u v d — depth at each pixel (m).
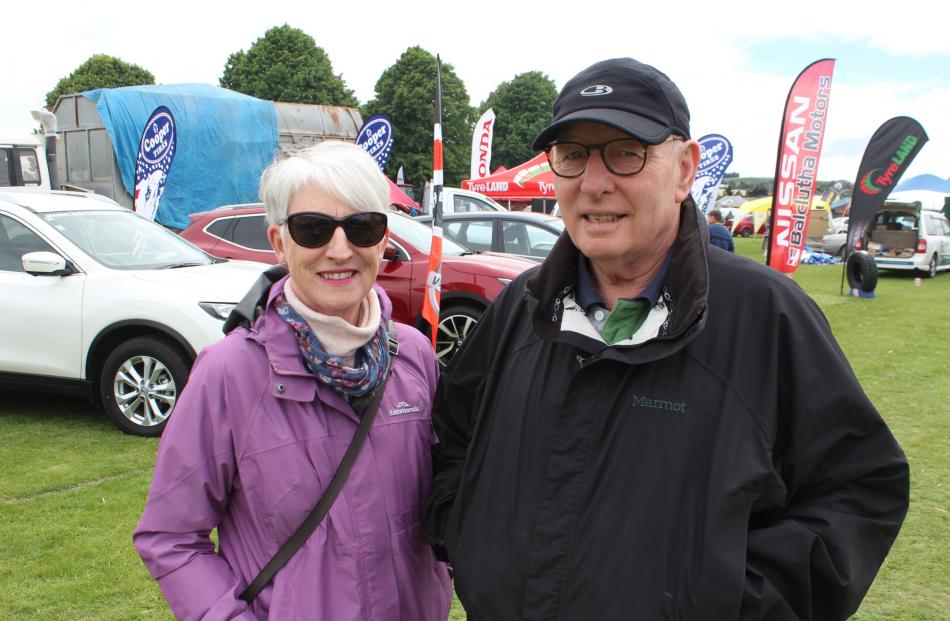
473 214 8.41
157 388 4.73
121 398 4.79
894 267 17.89
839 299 13.45
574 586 1.22
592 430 1.25
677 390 1.21
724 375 1.20
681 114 1.26
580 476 1.25
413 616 1.50
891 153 13.42
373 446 1.45
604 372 1.26
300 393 1.38
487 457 1.40
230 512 1.44
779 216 8.34
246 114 15.53
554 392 1.32
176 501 1.36
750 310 1.23
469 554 1.38
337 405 1.41
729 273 1.27
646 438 1.21
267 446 1.36
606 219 1.26
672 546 1.17
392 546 1.45
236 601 1.34
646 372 1.23
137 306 4.67
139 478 3.99
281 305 1.42
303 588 1.34
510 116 51.25
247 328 1.44
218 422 1.37
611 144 1.22
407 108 41.84
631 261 1.32
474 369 1.57
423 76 41.97
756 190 49.19
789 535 1.15
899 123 13.24
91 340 4.79
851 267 13.95
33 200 5.25
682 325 1.18
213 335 4.61
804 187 8.24
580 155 1.27
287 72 42.34
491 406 1.46
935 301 13.04
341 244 1.36
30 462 4.23
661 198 1.25
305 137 16.55
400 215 7.21
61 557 3.07
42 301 4.84
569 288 1.38
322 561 1.36
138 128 13.93
